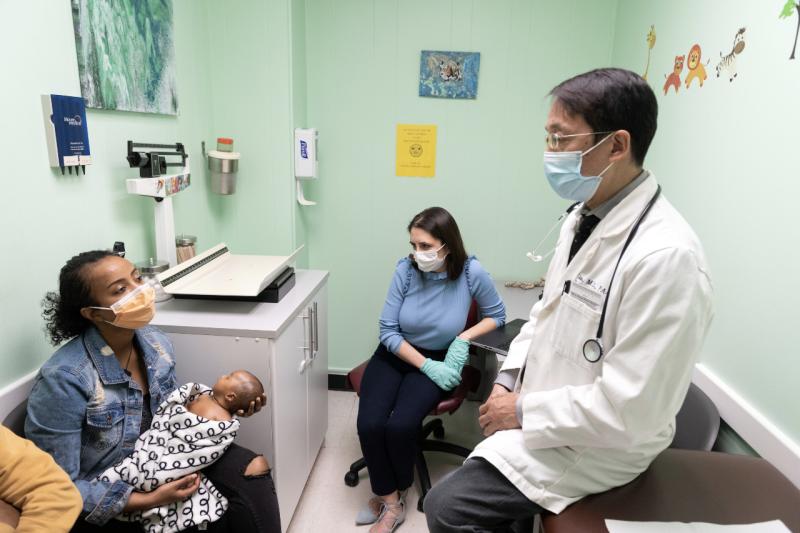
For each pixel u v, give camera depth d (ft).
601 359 3.33
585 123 3.21
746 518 3.22
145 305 3.87
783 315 3.77
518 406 3.71
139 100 5.47
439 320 6.28
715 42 4.81
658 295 2.94
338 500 6.41
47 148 4.20
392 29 7.68
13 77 3.84
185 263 5.49
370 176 8.27
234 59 7.22
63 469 3.57
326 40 7.77
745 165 4.28
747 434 4.06
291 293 5.88
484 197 8.27
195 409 4.19
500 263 8.56
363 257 8.63
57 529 2.97
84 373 3.73
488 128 7.99
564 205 8.21
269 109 7.34
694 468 3.69
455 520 3.71
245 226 7.79
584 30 7.62
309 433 6.33
